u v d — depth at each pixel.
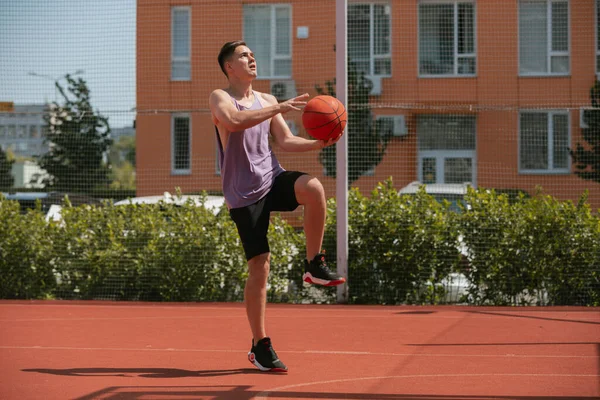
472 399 3.58
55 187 10.52
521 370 4.34
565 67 13.73
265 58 14.47
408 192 9.58
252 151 4.22
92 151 10.55
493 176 11.45
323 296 8.53
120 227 8.91
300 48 14.27
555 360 4.69
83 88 10.87
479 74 14.08
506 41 13.98
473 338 5.70
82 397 3.63
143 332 6.10
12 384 3.95
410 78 14.28
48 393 3.72
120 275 8.81
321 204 4.14
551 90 13.80
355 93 13.59
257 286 4.27
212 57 12.84
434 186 10.04
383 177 11.11
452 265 8.45
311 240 4.19
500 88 14.03
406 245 8.43
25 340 5.65
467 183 10.05
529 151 11.46
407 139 11.32
